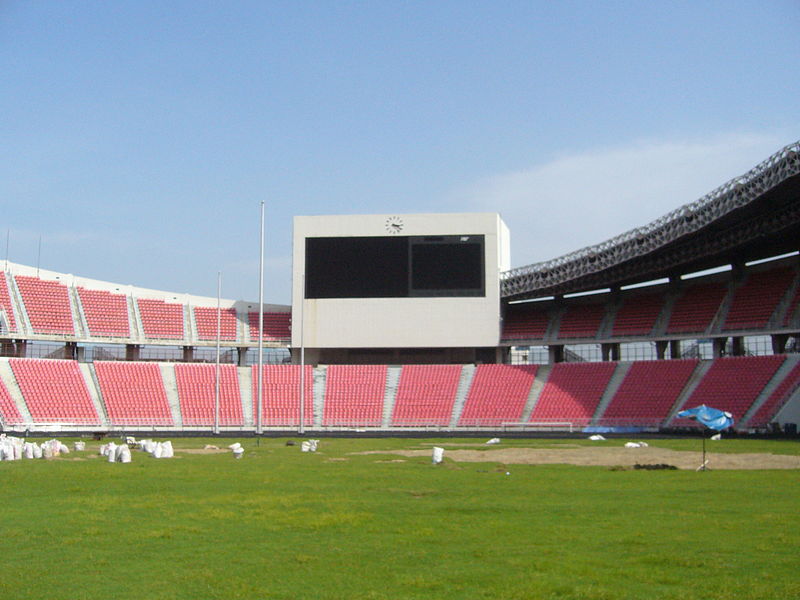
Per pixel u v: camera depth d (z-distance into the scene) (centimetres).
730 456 4209
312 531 1903
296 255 9019
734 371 7362
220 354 9644
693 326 8000
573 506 2288
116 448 3834
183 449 4994
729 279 8375
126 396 8119
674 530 1898
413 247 8919
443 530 1912
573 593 1363
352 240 8975
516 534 1858
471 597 1342
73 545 1741
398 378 8812
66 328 8606
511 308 9675
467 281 8862
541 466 3678
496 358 9200
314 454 4534
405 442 5959
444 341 8825
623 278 8450
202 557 1628
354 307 8912
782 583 1416
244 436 6956
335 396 8562
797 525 1959
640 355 8969
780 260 8056
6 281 8650
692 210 6731
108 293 9338
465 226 8906
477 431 7681
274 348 9462
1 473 3180
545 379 8488
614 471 3394
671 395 7481
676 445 5262
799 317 7181
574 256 8162
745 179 6059
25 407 7456
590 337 8675
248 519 2069
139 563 1577
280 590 1386
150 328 9175
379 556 1636
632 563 1565
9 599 1332
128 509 2236
